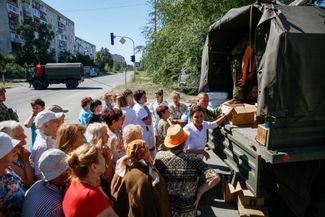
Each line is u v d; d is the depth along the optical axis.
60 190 2.21
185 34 14.88
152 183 2.35
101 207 1.95
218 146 4.59
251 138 3.31
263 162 3.49
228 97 5.61
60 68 25.66
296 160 2.84
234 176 3.94
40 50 53.19
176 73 17.81
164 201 2.39
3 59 38.88
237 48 5.18
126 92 5.29
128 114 4.65
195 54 14.54
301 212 3.14
